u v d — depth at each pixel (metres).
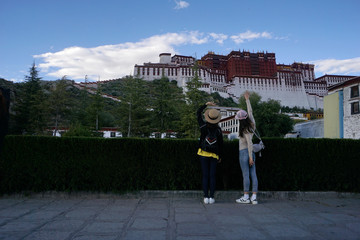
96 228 2.86
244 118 4.54
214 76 158.75
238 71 170.88
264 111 39.56
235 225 3.05
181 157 4.95
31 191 4.69
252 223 3.15
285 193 4.93
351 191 5.11
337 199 4.84
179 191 4.80
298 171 5.08
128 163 4.82
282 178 5.05
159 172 4.89
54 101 34.50
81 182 4.71
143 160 4.86
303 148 5.12
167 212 3.65
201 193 4.80
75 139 4.79
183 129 26.86
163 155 4.92
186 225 3.02
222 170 5.12
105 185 4.73
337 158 5.14
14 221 3.11
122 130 34.03
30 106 36.56
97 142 4.80
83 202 4.31
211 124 4.36
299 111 138.75
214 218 3.35
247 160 4.44
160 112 33.50
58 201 4.38
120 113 34.31
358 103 22.03
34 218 3.26
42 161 4.71
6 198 4.58
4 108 4.95
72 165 4.73
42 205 4.05
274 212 3.74
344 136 23.36
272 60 177.12
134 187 4.80
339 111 24.02
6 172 4.65
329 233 2.80
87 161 4.76
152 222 3.12
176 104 33.12
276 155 5.08
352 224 3.16
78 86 80.69
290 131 39.53
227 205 4.19
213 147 4.31
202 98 26.66
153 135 35.75
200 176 4.95
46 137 4.76
